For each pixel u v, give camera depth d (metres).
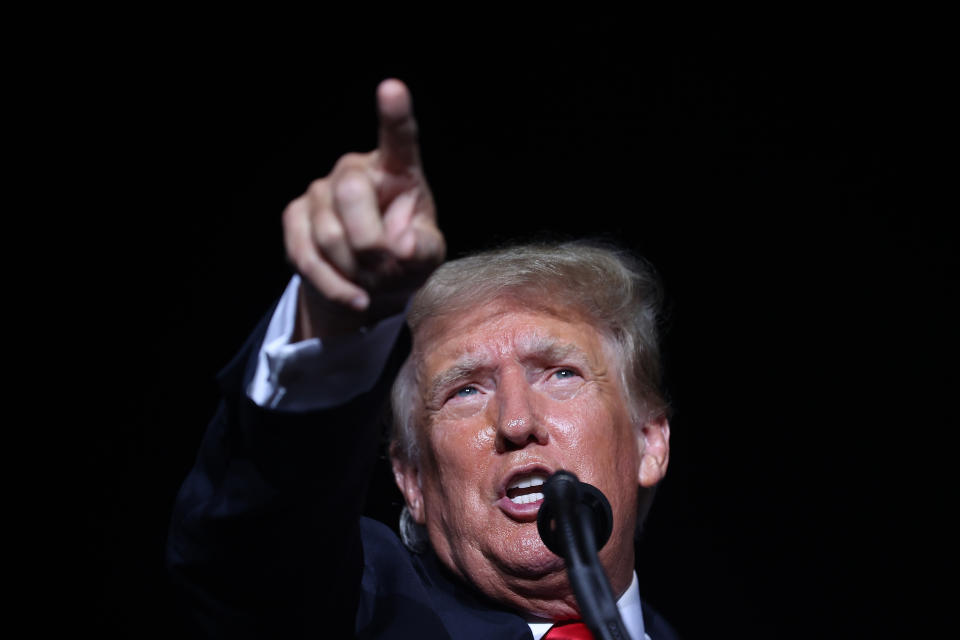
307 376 4.27
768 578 13.31
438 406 6.75
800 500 13.69
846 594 13.20
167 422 13.30
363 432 4.42
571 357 6.81
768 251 14.36
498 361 6.72
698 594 13.16
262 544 4.62
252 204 13.62
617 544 6.54
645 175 14.34
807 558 13.42
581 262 7.43
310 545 4.70
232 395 4.57
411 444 7.07
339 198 3.55
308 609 4.98
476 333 6.84
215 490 4.71
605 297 7.25
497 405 6.57
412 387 7.11
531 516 6.25
